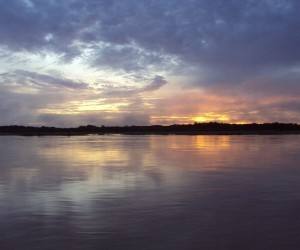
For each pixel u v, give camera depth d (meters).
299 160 26.97
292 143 52.38
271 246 8.40
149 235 9.16
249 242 8.65
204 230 9.53
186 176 18.72
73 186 15.81
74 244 8.58
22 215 11.08
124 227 9.81
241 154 32.66
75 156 30.73
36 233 9.36
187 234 9.22
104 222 10.28
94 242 8.70
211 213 11.24
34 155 32.16
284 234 9.20
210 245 8.46
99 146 46.84
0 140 71.69
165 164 24.16
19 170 21.11
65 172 20.19
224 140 66.00
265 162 25.53
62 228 9.74
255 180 17.47
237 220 10.46
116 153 34.06
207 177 18.38
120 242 8.69
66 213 11.28
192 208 11.85
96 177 18.34
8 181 17.17
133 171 20.55
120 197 13.52
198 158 28.64
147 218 10.69
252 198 13.37
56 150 38.88
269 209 11.73
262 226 9.87
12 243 8.66
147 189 15.12
